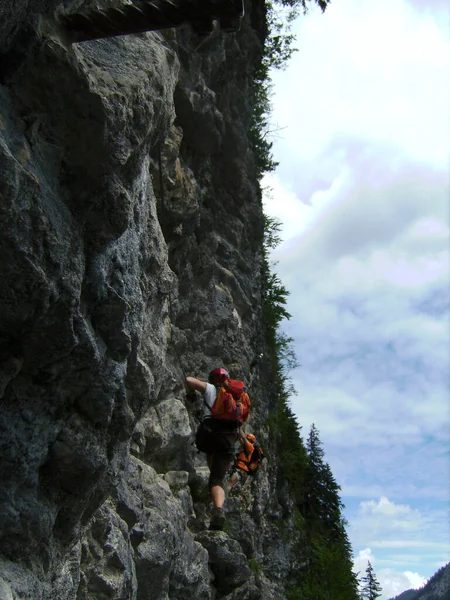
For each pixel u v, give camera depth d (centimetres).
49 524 475
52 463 480
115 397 516
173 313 1130
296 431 1845
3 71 400
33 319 415
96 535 643
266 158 1808
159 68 492
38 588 461
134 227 538
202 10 390
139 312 537
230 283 1349
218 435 811
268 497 1417
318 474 2105
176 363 1080
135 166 465
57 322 427
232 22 396
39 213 393
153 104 479
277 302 1939
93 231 452
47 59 405
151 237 646
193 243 1190
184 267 1155
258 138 1798
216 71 1266
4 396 434
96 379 484
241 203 1451
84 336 449
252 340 1448
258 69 1730
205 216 1255
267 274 1936
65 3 422
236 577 1026
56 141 422
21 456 443
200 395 846
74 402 486
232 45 1327
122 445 574
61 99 416
